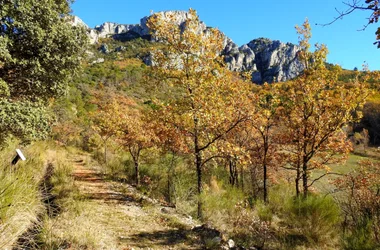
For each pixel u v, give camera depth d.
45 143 19.33
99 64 109.06
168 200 11.63
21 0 8.88
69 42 10.39
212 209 8.71
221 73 9.77
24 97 10.99
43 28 9.91
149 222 7.73
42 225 5.12
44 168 11.51
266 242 6.59
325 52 12.01
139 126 14.05
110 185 13.28
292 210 7.61
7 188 3.98
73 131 36.56
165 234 6.71
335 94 12.16
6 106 8.59
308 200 7.42
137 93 72.31
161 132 10.52
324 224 6.75
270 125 13.55
